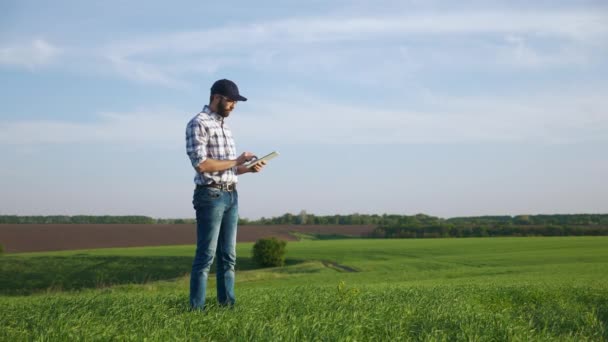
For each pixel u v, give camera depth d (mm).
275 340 4418
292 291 9258
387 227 115750
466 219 150625
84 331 4617
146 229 94875
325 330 4914
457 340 4969
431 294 9430
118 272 59938
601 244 80312
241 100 6344
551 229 114938
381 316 5871
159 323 5199
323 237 108062
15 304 7742
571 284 15055
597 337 5938
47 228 90312
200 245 6199
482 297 9617
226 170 6223
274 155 6539
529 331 5602
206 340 4508
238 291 11547
